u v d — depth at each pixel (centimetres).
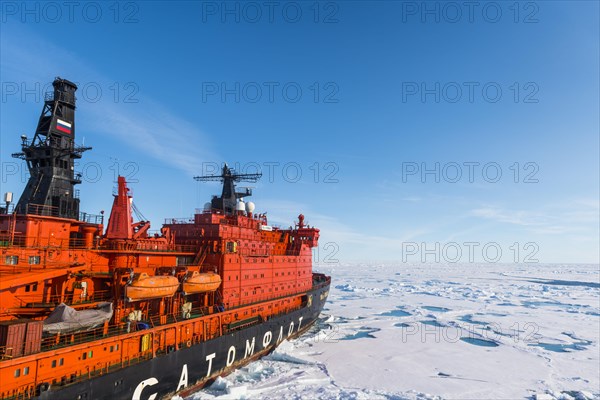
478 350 4397
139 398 2181
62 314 1881
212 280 2862
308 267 5031
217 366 2891
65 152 2534
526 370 3669
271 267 3953
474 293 10181
